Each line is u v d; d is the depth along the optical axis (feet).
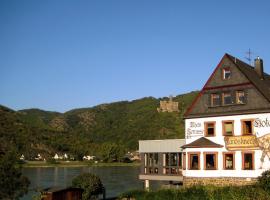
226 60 147.43
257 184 114.52
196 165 147.33
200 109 150.30
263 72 161.79
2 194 119.24
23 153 546.26
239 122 139.95
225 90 145.48
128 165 535.19
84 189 138.10
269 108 133.90
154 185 216.54
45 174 344.90
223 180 140.15
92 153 628.28
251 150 135.85
